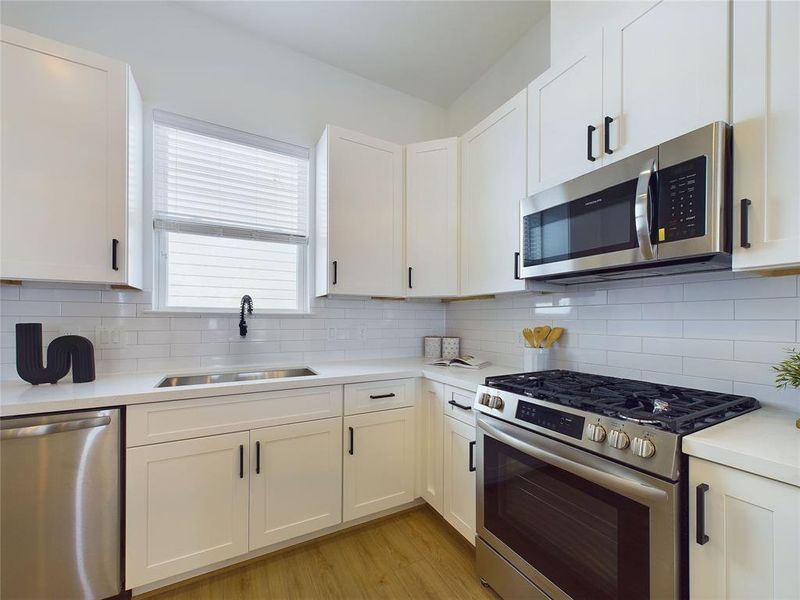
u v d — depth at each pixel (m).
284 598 1.51
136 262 1.78
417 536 1.92
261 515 1.67
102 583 1.39
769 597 0.78
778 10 0.94
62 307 1.76
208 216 2.15
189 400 1.53
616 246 1.27
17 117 1.42
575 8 1.65
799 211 0.89
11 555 1.27
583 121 1.46
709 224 1.01
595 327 1.78
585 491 1.13
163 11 2.04
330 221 2.12
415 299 2.77
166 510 1.49
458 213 2.22
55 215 1.48
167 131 2.06
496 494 1.48
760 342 1.23
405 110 2.83
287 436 1.73
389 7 2.05
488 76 2.58
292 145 2.39
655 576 0.95
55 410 1.32
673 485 0.91
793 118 0.91
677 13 1.16
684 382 1.44
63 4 1.82
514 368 2.21
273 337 2.28
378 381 1.99
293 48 2.39
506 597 1.42
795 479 0.73
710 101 1.07
